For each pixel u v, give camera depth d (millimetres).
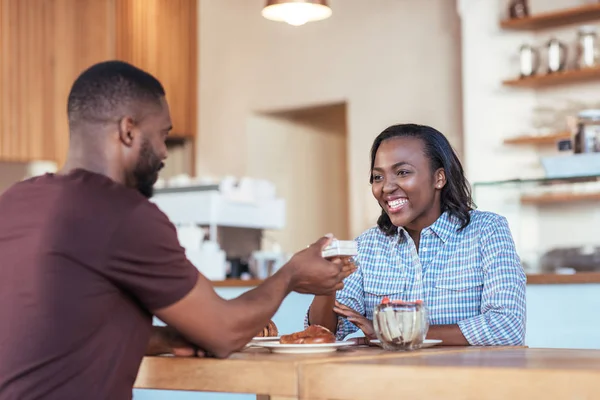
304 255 1731
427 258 2176
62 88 5836
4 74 5617
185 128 6531
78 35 5902
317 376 1467
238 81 7406
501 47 5832
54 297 1412
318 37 6953
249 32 7355
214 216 4855
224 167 7445
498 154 5816
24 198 1487
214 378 1591
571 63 5637
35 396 1395
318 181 7898
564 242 3912
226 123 7449
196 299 1514
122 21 6066
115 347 1453
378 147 2217
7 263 1452
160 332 1671
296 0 3682
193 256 4695
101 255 1424
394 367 1396
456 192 2168
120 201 1454
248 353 1761
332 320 2176
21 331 1413
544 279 2918
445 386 1347
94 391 1422
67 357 1404
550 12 5547
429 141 2170
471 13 5926
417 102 6398
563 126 5605
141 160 1571
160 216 1483
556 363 1429
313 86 6965
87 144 1544
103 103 1535
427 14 6391
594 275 2848
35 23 5750
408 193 2146
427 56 6375
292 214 7637
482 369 1322
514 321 2014
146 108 1563
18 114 5672
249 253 5289
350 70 6766
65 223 1435
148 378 1681
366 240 2289
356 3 6758
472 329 1995
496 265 2074
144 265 1450
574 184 2951
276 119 7566
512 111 5785
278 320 3482
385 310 1763
